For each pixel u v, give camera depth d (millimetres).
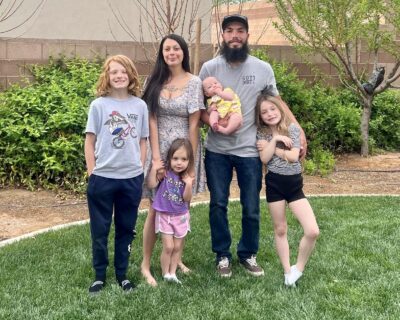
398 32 9250
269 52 10719
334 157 9688
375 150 10273
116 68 4043
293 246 5309
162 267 4496
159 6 9547
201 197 7258
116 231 4305
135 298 4098
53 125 7633
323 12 8586
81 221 6105
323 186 7961
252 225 4590
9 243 5309
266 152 4297
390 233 5664
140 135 4188
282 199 4312
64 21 10445
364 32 9211
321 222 6055
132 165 4109
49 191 7355
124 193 4145
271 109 4336
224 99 4332
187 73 4387
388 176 8609
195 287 4340
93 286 4234
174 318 3779
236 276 4578
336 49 8945
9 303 3973
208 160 4602
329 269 4676
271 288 4320
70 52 9430
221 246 4656
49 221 6234
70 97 8273
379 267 4719
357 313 3838
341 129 9703
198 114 4336
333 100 10383
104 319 3748
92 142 4109
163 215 4344
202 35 11242
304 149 4434
